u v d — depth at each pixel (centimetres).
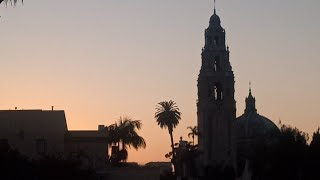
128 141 13850
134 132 13925
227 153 19650
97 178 10725
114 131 13825
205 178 18788
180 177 16850
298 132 12462
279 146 12194
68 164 8719
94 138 11075
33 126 10175
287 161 12038
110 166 11481
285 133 12369
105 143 11094
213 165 19288
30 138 10106
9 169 7375
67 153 10531
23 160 7894
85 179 9412
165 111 17125
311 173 11888
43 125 10206
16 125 10144
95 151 11031
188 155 18775
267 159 12462
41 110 10294
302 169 11962
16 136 10088
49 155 9338
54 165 8556
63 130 10225
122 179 10912
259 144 13625
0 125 10112
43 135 10156
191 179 18788
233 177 17988
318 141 12094
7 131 10094
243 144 19600
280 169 12119
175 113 17100
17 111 10238
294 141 12150
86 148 10988
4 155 7394
